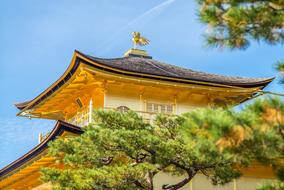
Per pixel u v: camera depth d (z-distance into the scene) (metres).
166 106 39.12
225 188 36.50
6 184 47.72
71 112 43.91
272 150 12.84
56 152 25.09
